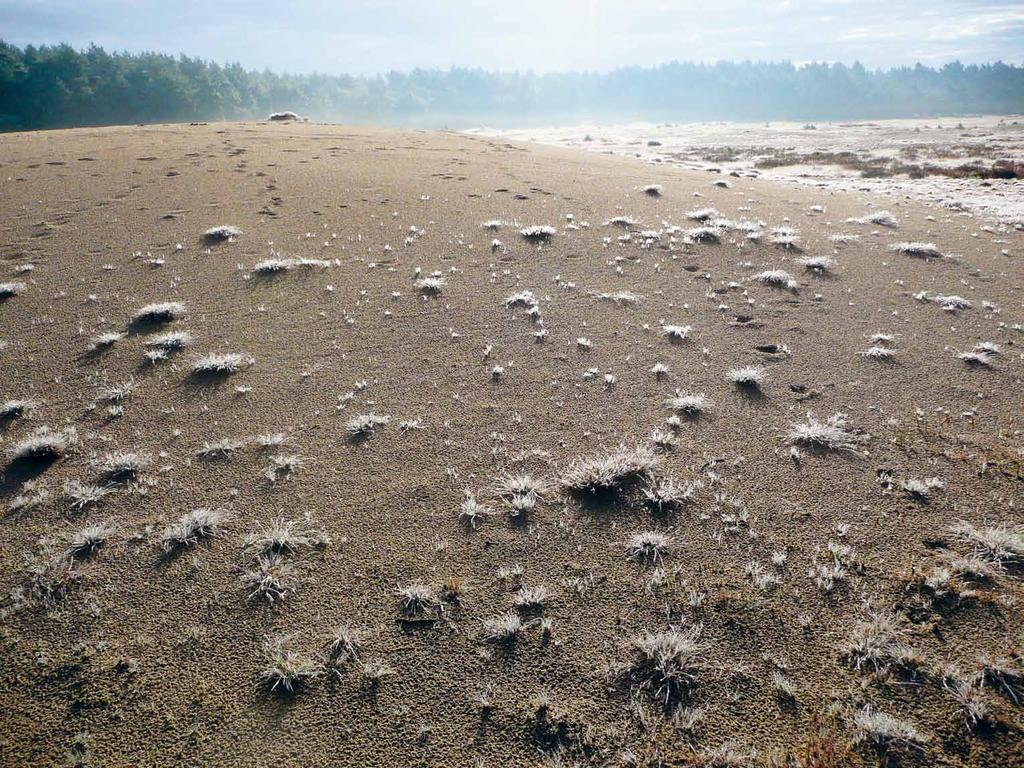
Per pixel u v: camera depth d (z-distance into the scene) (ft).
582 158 110.63
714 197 79.25
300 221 64.49
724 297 47.83
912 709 18.03
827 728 17.60
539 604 21.93
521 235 60.95
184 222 63.00
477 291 48.85
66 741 17.74
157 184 75.51
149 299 47.16
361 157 96.22
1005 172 127.65
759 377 35.96
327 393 35.53
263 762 17.17
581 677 19.35
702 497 26.86
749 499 26.63
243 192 73.31
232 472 29.01
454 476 28.58
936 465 28.53
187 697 18.95
